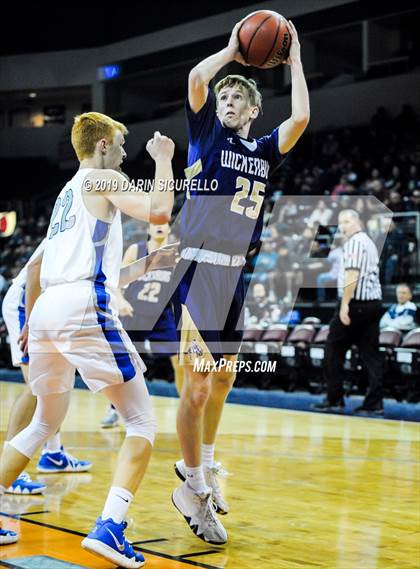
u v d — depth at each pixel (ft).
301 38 43.98
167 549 8.32
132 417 7.93
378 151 39.78
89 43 53.01
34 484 11.02
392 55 44.11
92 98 53.67
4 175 56.03
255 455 14.51
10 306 11.14
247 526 9.36
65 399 8.48
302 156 42.63
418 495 11.13
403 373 23.62
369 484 11.89
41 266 8.30
